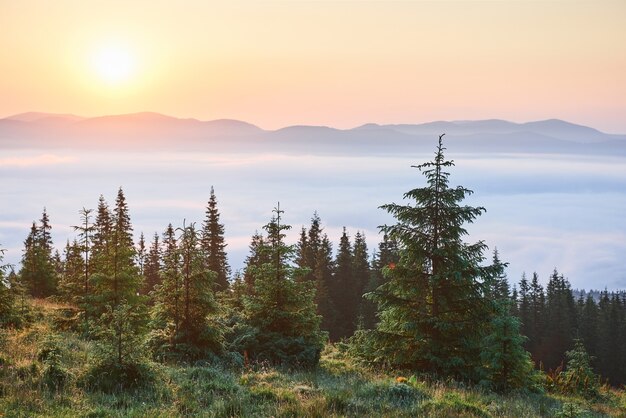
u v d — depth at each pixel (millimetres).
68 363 16531
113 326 15750
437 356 21312
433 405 14500
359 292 78062
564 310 93312
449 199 21672
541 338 90562
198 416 12742
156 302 22000
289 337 23125
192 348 20578
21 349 17453
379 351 22766
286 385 16656
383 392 15727
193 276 21516
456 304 21875
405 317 22312
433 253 21562
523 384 21406
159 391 14508
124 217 64125
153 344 20922
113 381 14719
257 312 24141
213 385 15445
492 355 21016
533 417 15039
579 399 22875
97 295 25047
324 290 70062
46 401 12875
